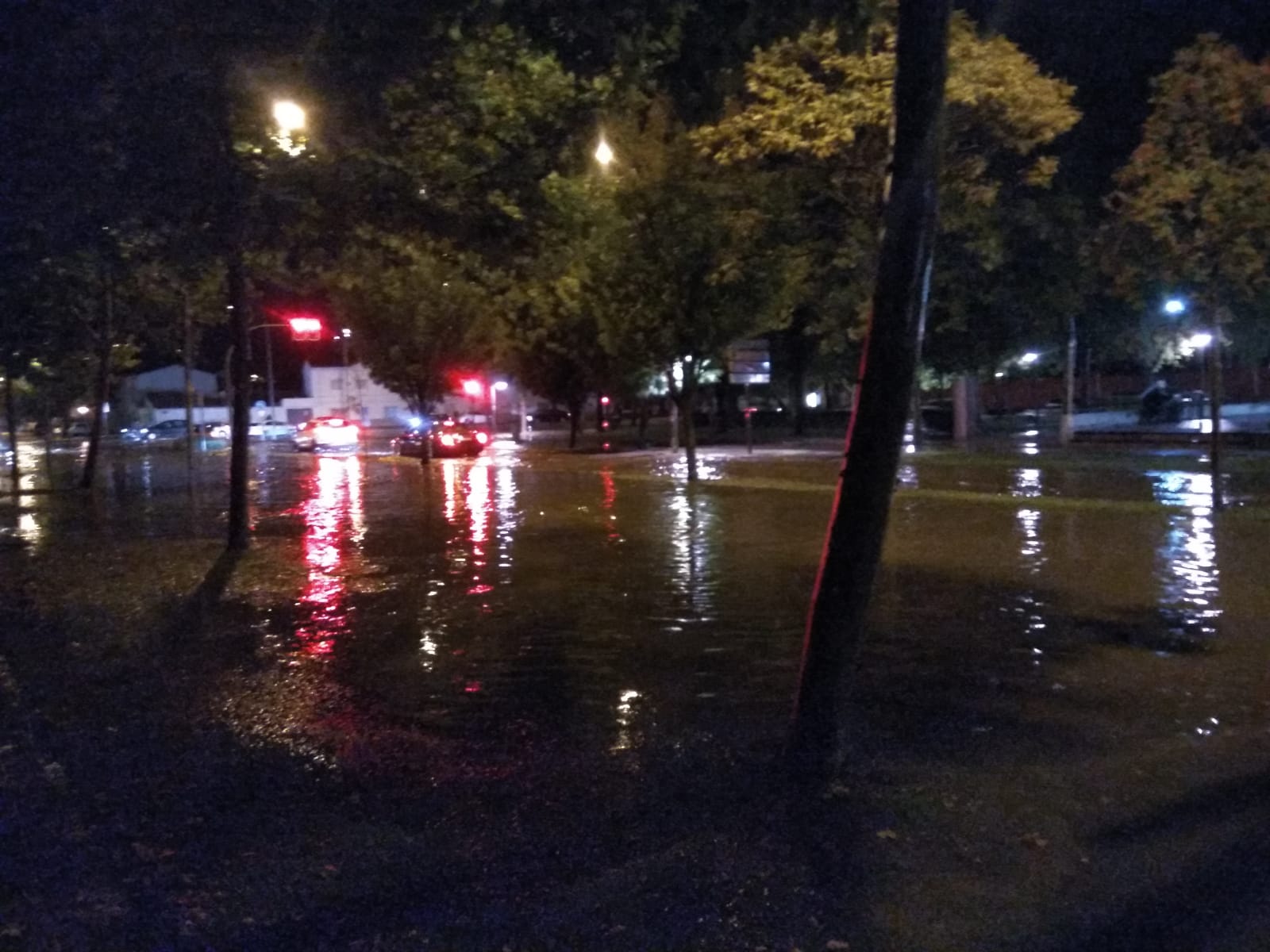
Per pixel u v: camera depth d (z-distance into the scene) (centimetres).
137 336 3912
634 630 1094
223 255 1309
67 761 726
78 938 498
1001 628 1073
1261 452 2938
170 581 1420
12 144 930
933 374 3834
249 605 1248
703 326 2469
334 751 745
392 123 1264
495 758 726
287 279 1719
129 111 994
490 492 2638
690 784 671
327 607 1233
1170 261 1808
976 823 609
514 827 613
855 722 790
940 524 1809
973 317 3372
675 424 3875
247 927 509
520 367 4347
